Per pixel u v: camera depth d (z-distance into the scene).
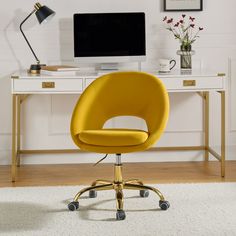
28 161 5.29
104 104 4.14
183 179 4.70
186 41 5.11
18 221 3.72
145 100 4.09
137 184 4.02
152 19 5.20
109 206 4.00
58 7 5.16
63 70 4.73
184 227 3.60
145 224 3.65
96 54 5.02
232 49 5.27
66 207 3.98
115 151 3.79
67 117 5.27
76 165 5.24
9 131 5.25
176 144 5.35
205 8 5.22
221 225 3.62
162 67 4.88
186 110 5.33
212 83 4.73
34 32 5.17
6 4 5.12
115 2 5.18
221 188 4.38
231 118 5.35
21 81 4.64
